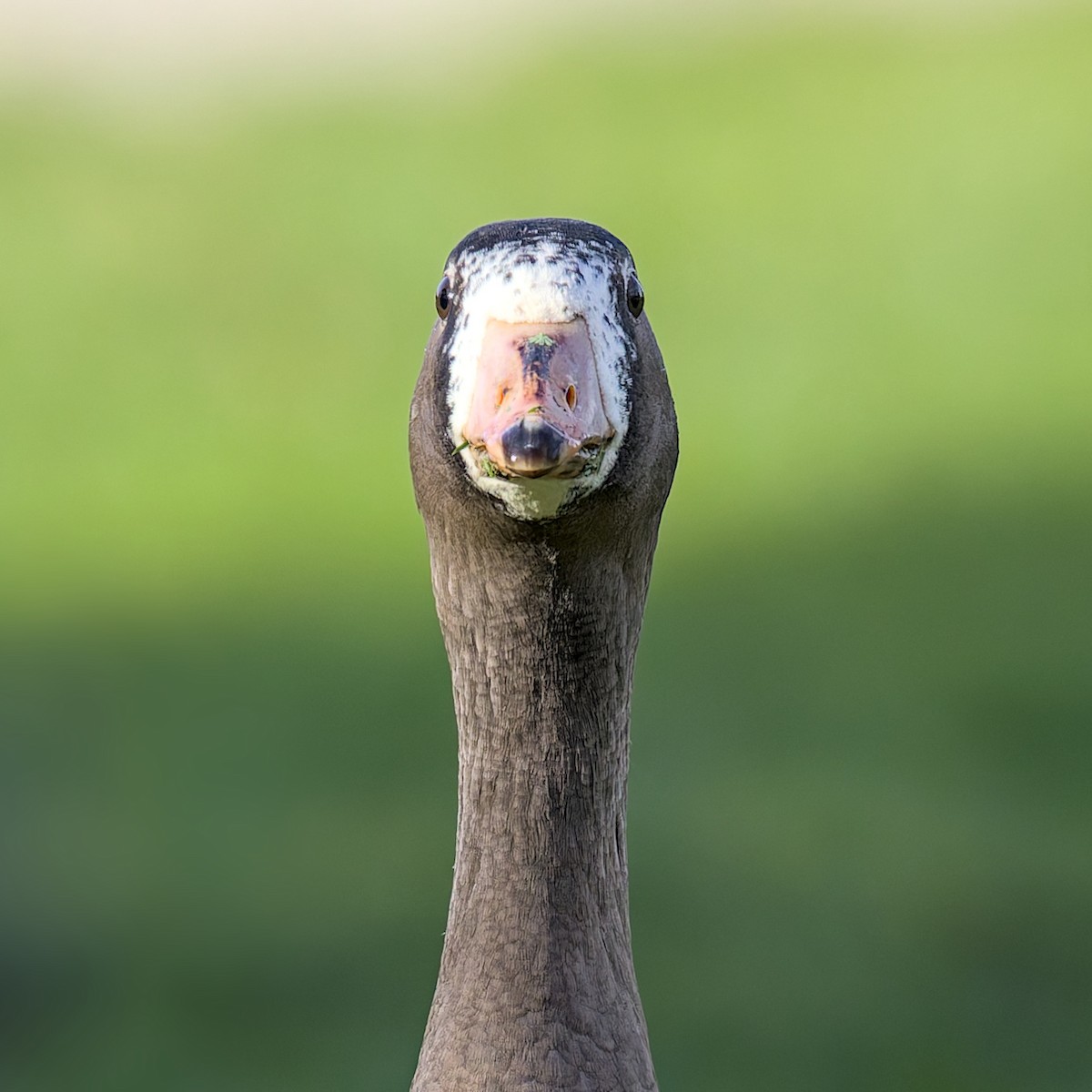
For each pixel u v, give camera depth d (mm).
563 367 6934
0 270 37188
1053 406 27219
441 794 16828
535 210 38906
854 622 20438
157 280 36312
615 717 7750
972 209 37844
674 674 19094
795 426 26781
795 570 22281
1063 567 22156
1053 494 24469
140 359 31984
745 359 30000
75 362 31938
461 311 7344
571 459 6633
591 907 7590
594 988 7488
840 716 17922
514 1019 7383
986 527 23672
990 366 29250
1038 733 17375
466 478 7238
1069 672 18828
